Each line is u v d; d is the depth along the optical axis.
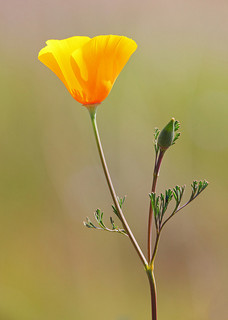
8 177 1.19
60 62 0.57
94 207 1.19
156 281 1.17
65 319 1.07
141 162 1.23
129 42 0.57
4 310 1.05
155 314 0.57
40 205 1.20
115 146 1.23
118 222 1.19
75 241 1.17
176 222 1.21
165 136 0.57
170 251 1.19
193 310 1.12
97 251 1.16
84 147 1.22
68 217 1.18
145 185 1.22
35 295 1.10
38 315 1.07
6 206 1.19
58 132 1.21
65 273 1.14
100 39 0.56
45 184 1.20
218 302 1.12
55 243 1.17
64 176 1.20
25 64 1.22
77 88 0.57
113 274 1.14
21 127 1.20
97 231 1.18
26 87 1.21
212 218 1.22
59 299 1.10
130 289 1.14
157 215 0.57
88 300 1.10
